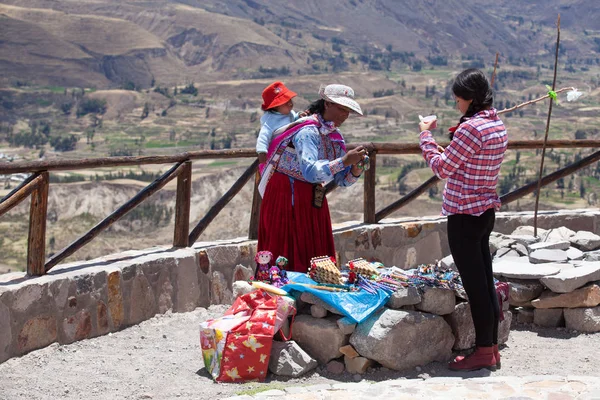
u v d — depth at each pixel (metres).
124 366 4.16
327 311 4.12
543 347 4.43
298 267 4.39
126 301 4.84
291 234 4.37
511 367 4.05
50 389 3.78
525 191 6.82
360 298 4.02
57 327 4.40
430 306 4.07
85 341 4.55
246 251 5.61
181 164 5.32
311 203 4.39
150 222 175.62
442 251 6.46
